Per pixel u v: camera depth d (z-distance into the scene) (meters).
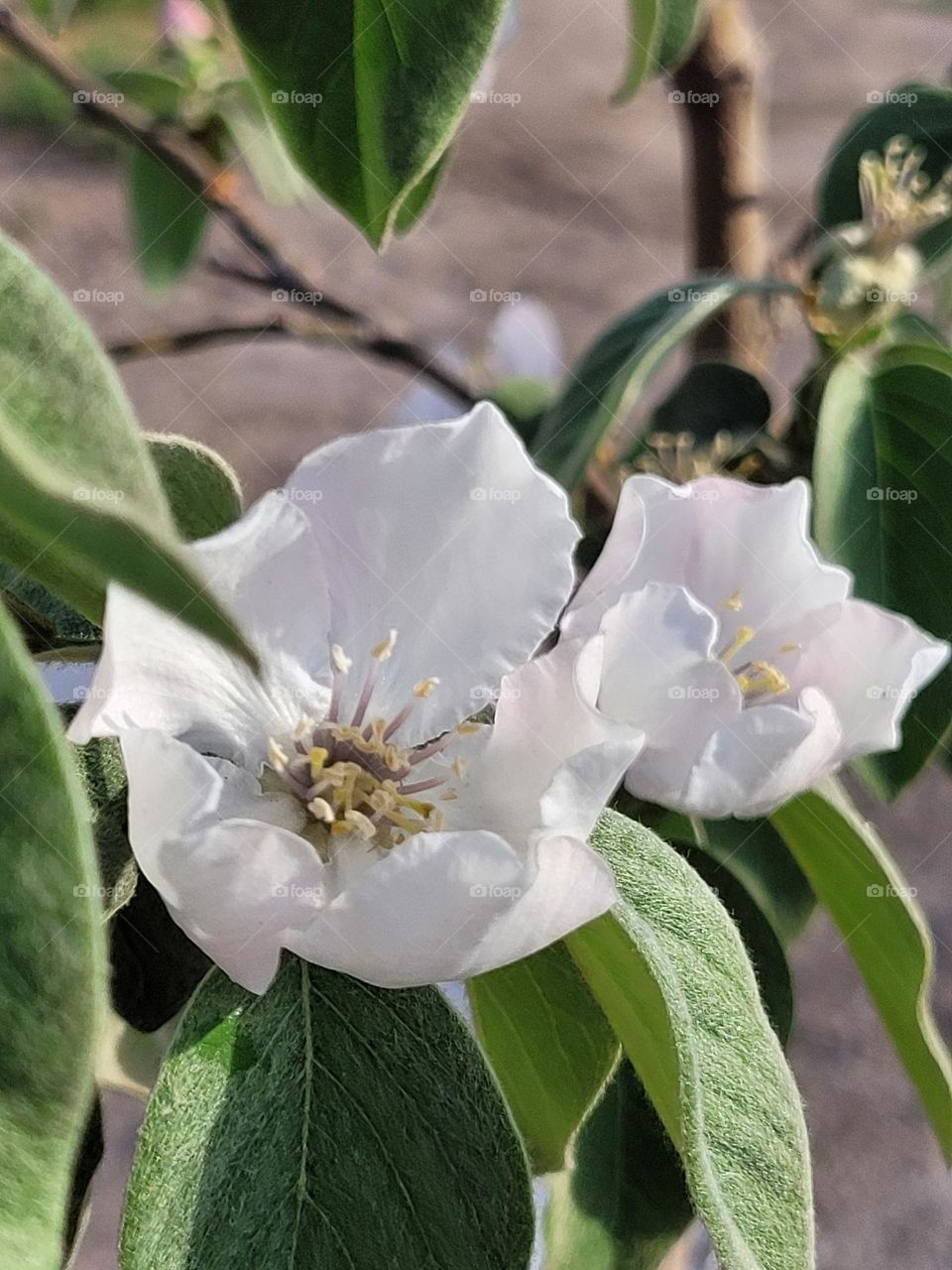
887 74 1.38
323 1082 0.14
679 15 0.25
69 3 0.28
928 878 0.77
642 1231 0.19
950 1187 0.69
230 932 0.14
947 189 0.29
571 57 1.46
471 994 0.17
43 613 0.16
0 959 0.10
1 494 0.09
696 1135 0.14
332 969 0.14
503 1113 0.14
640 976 0.15
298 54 0.16
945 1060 0.19
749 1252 0.14
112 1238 0.55
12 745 0.10
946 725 0.24
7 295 0.11
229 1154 0.14
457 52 0.16
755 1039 0.15
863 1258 0.66
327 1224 0.14
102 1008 0.10
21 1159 0.10
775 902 0.23
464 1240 0.14
